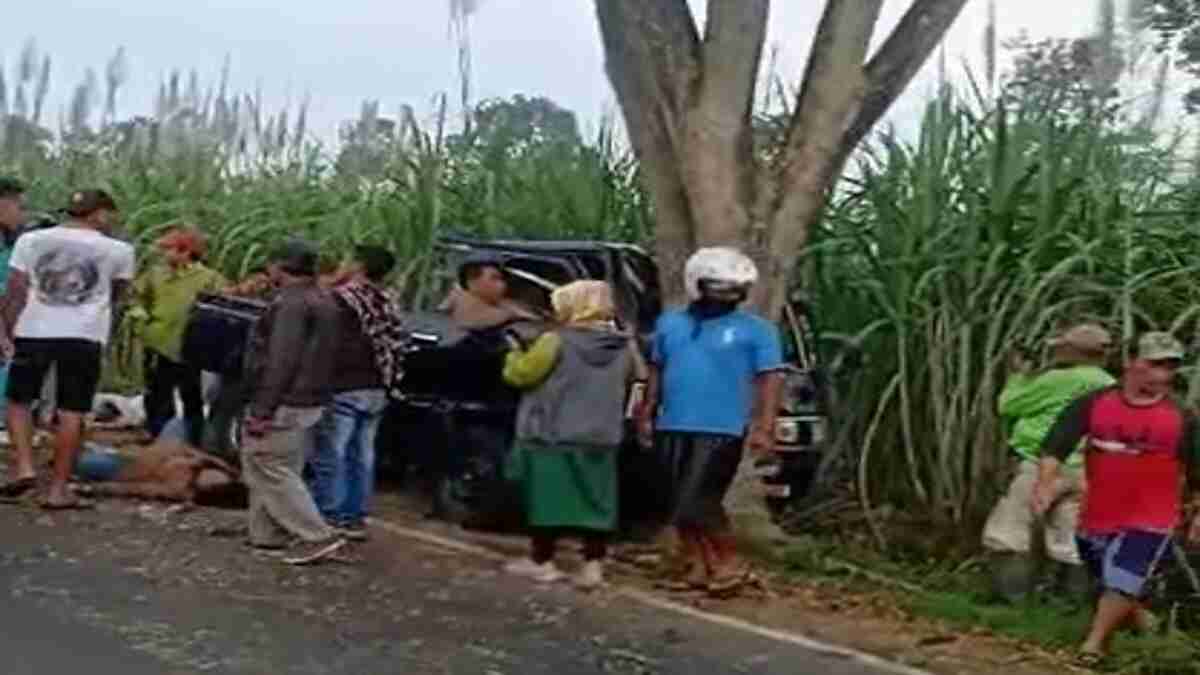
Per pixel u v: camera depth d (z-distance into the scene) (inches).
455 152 584.4
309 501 415.2
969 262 437.4
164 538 424.8
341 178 660.7
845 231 473.1
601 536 402.9
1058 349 402.6
